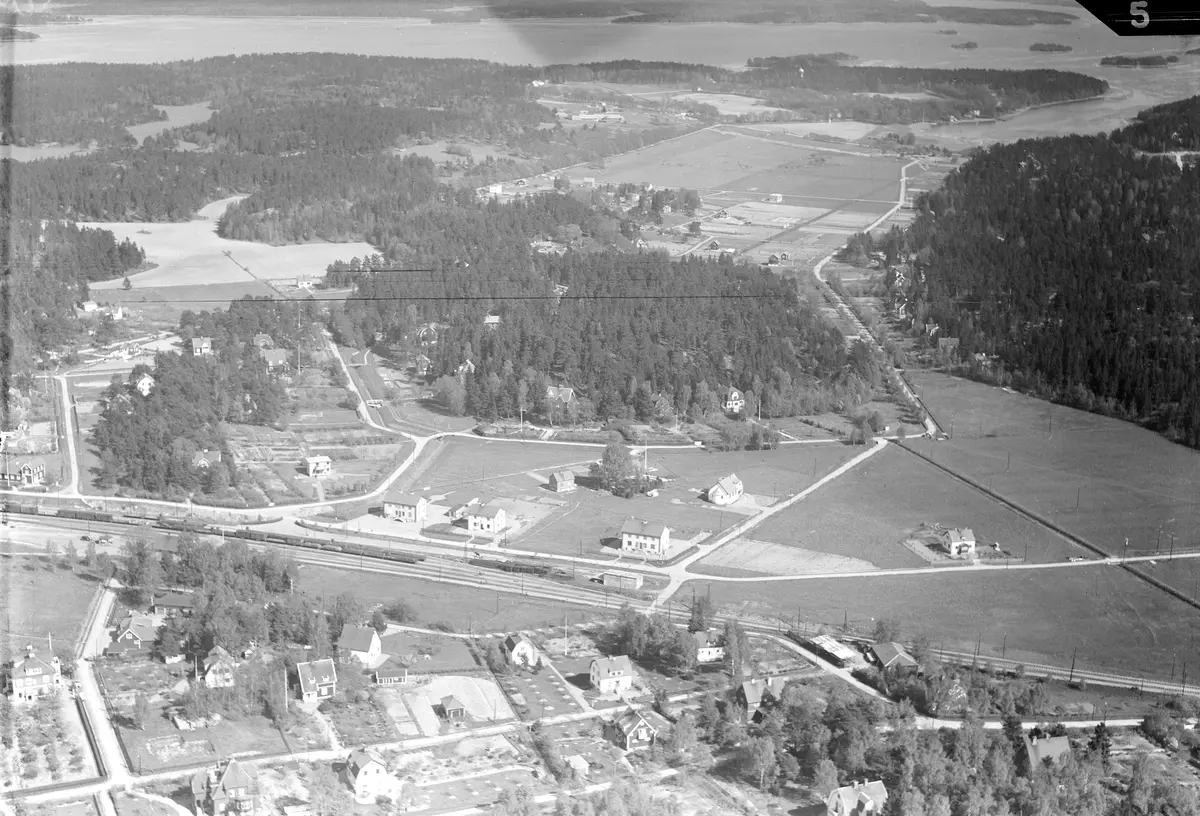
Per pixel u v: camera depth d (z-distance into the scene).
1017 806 142.12
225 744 148.62
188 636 166.75
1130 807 143.25
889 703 159.62
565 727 154.75
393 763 147.00
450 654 169.00
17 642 167.25
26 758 145.38
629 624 171.75
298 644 168.50
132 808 138.00
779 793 144.50
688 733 152.50
